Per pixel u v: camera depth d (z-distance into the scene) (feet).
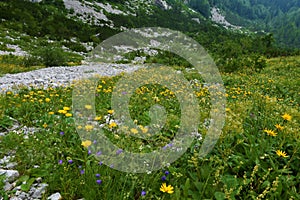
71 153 12.11
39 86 34.91
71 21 168.96
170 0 576.61
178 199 8.80
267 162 11.28
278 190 9.29
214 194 9.00
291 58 99.91
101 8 281.13
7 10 143.02
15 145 13.24
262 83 42.91
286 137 13.26
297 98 33.27
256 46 134.21
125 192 9.45
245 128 14.93
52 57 75.82
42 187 10.36
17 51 94.02
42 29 138.62
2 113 18.38
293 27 640.17
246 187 10.02
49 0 236.63
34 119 18.13
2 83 37.88
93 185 9.72
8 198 9.93
